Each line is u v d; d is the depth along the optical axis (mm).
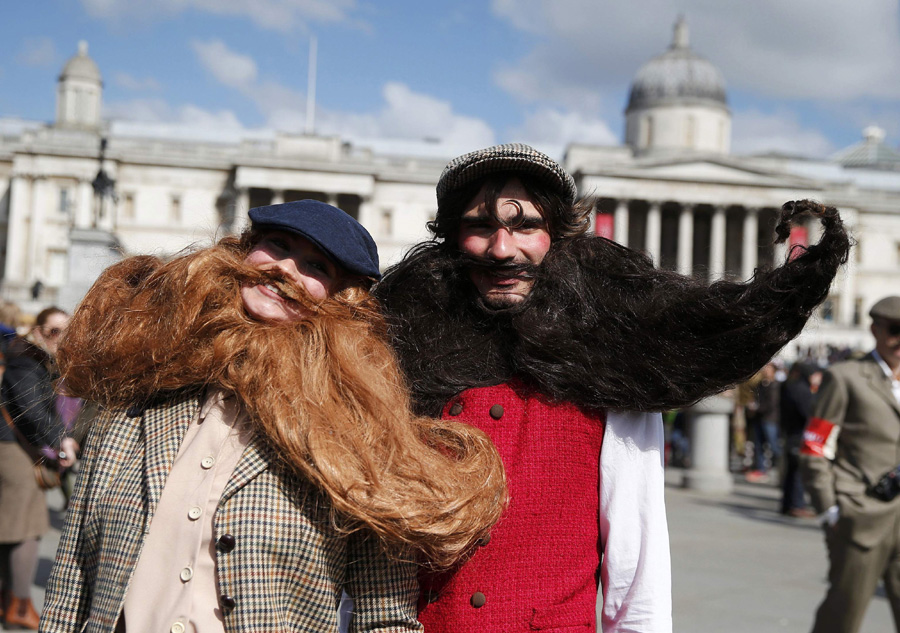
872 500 5645
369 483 2213
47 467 6848
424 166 73750
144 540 2289
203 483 2311
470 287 2928
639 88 84500
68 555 2436
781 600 8203
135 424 2480
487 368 2738
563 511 2582
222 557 2238
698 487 16500
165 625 2209
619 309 2684
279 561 2256
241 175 70000
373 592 2389
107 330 2510
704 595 8297
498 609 2500
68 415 5234
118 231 71938
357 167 71000
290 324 2439
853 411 5781
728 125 85188
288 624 2266
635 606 2627
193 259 2467
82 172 71812
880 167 109250
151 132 85500
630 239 73250
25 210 72250
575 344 2629
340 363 2377
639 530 2658
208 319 2398
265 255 2559
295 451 2236
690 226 68875
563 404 2656
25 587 6926
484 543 2484
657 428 2719
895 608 5680
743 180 68688
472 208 2820
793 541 11492
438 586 2545
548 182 2791
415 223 73062
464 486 2303
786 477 13852
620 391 2600
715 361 2580
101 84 84625
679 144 82688
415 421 2504
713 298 2604
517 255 2775
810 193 69312
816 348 48781
